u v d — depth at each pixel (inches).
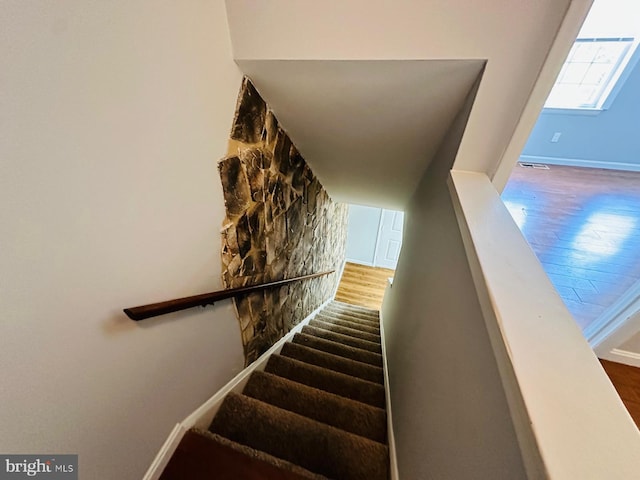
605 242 78.6
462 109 44.2
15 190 19.7
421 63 37.3
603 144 150.0
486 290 22.7
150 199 31.9
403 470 39.6
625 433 14.2
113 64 24.7
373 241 244.7
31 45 18.9
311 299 127.8
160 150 32.0
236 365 60.7
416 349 47.3
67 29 20.7
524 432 14.7
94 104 23.8
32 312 22.2
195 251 41.8
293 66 42.0
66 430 26.6
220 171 44.4
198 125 37.5
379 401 67.2
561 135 155.5
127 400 33.7
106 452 31.7
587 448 13.5
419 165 74.5
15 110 18.8
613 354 54.5
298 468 43.4
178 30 31.1
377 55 37.4
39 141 20.5
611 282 64.5
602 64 139.5
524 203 102.7
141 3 26.1
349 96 48.8
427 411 34.4
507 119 38.0
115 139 26.3
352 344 105.4
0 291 19.9
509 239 28.3
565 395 15.6
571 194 111.6
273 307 77.7
